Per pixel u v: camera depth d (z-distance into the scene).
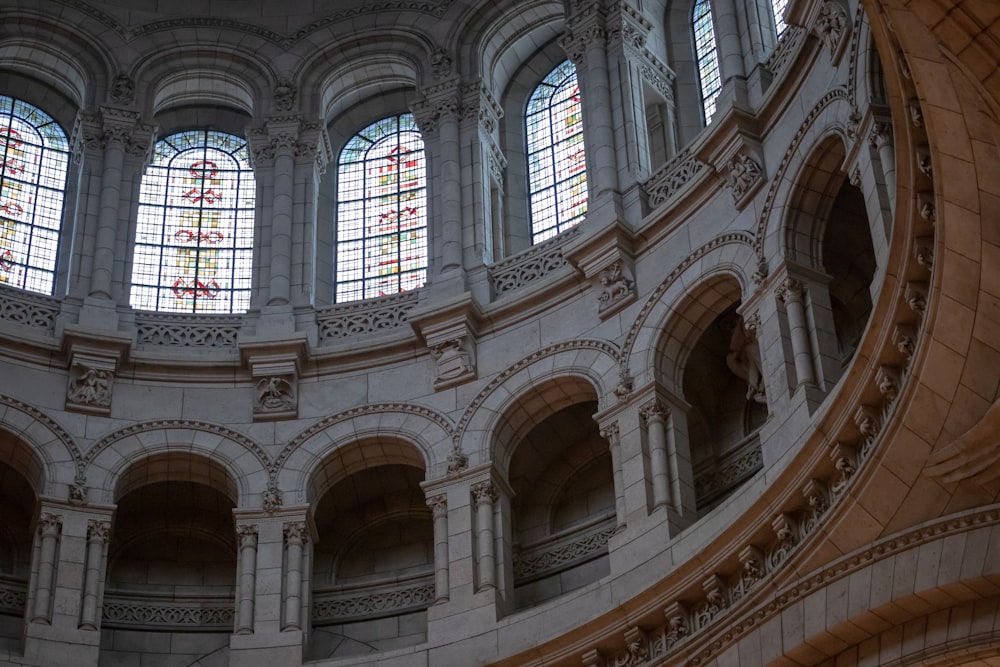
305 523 33.31
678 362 31.64
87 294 35.84
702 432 33.16
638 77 35.78
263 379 34.78
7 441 33.53
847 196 30.77
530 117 39.22
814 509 25.31
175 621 34.75
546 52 39.66
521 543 34.28
